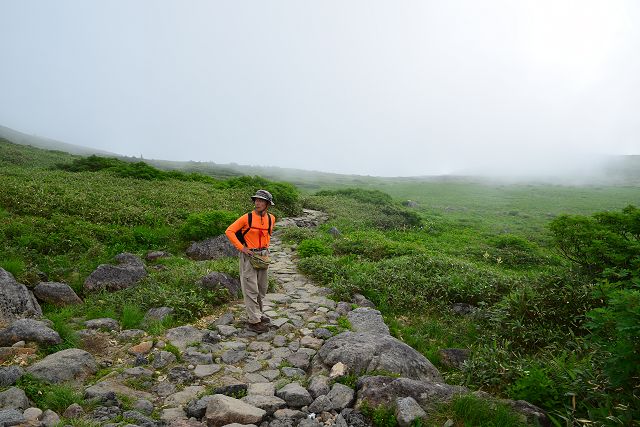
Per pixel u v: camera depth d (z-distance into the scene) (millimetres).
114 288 8539
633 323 3590
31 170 24047
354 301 8836
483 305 8086
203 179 29578
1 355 4984
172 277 8852
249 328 6816
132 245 11875
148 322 6656
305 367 5578
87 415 3895
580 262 9906
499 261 14625
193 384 4898
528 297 7332
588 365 4637
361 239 15555
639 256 8188
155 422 3924
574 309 6914
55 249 10117
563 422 3934
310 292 9367
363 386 4512
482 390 4891
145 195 18516
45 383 4355
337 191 37688
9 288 6527
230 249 12242
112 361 5379
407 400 4129
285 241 15875
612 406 3826
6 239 9781
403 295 8867
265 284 7066
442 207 44500
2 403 3801
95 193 16688
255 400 4391
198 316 7238
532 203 51250
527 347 6375
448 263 11484
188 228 12953
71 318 6695
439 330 7367
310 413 4293
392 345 5496
